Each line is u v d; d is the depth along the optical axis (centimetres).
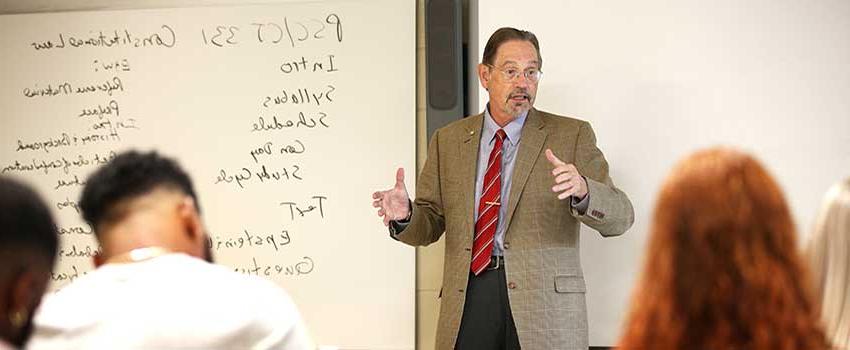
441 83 283
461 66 285
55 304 140
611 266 272
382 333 286
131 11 305
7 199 119
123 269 143
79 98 304
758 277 114
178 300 139
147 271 142
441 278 290
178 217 151
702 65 272
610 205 227
